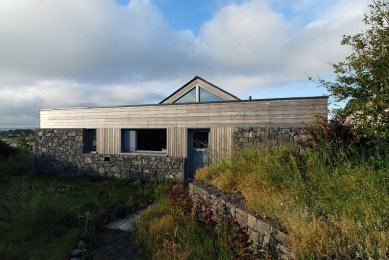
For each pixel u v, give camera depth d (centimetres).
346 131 573
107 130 1467
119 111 1438
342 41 587
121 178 1396
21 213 657
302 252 326
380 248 295
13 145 2280
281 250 371
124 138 1452
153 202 953
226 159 813
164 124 1341
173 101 1484
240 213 502
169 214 695
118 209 830
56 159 1577
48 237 580
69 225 663
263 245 418
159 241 560
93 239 616
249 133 1170
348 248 313
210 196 632
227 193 622
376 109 499
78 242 570
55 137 1588
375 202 360
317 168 504
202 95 1436
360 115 548
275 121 1133
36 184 1185
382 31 539
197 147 1298
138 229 640
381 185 394
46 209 682
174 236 556
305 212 390
